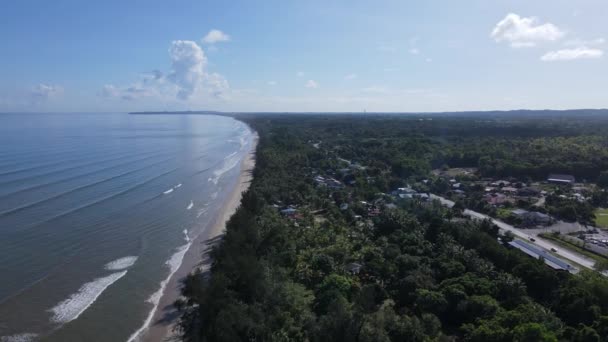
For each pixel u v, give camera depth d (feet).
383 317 171.63
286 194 393.09
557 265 252.21
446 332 181.68
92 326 192.24
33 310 203.82
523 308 180.75
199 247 289.33
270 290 195.52
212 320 169.27
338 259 242.78
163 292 225.35
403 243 262.67
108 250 279.28
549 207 384.88
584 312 182.70
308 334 171.53
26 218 334.65
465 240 264.31
